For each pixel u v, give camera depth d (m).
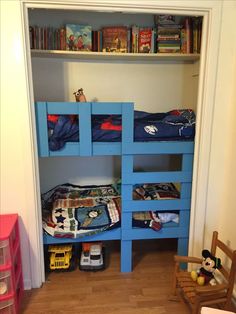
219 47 1.75
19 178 1.78
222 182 1.98
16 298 1.67
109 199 2.36
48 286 2.00
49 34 2.12
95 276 2.11
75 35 2.13
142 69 2.46
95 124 1.90
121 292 1.94
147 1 1.64
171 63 2.47
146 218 2.11
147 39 2.21
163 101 2.54
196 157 1.94
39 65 2.34
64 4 1.62
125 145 1.90
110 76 2.44
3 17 1.55
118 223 2.05
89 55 2.21
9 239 1.55
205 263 1.75
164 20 2.19
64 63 2.36
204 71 1.80
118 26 2.21
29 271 1.95
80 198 2.38
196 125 1.91
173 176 2.02
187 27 2.18
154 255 2.41
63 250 2.19
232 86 1.81
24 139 1.71
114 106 1.83
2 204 1.81
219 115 1.85
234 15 1.71
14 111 1.67
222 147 1.91
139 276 2.12
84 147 1.88
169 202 2.07
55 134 1.82
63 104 1.79
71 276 2.11
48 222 2.05
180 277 1.80
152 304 1.83
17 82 1.64
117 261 2.32
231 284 1.62
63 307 1.80
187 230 2.13
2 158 1.74
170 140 1.97
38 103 1.77
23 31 1.59
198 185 1.96
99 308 1.79
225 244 1.91
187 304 1.83
